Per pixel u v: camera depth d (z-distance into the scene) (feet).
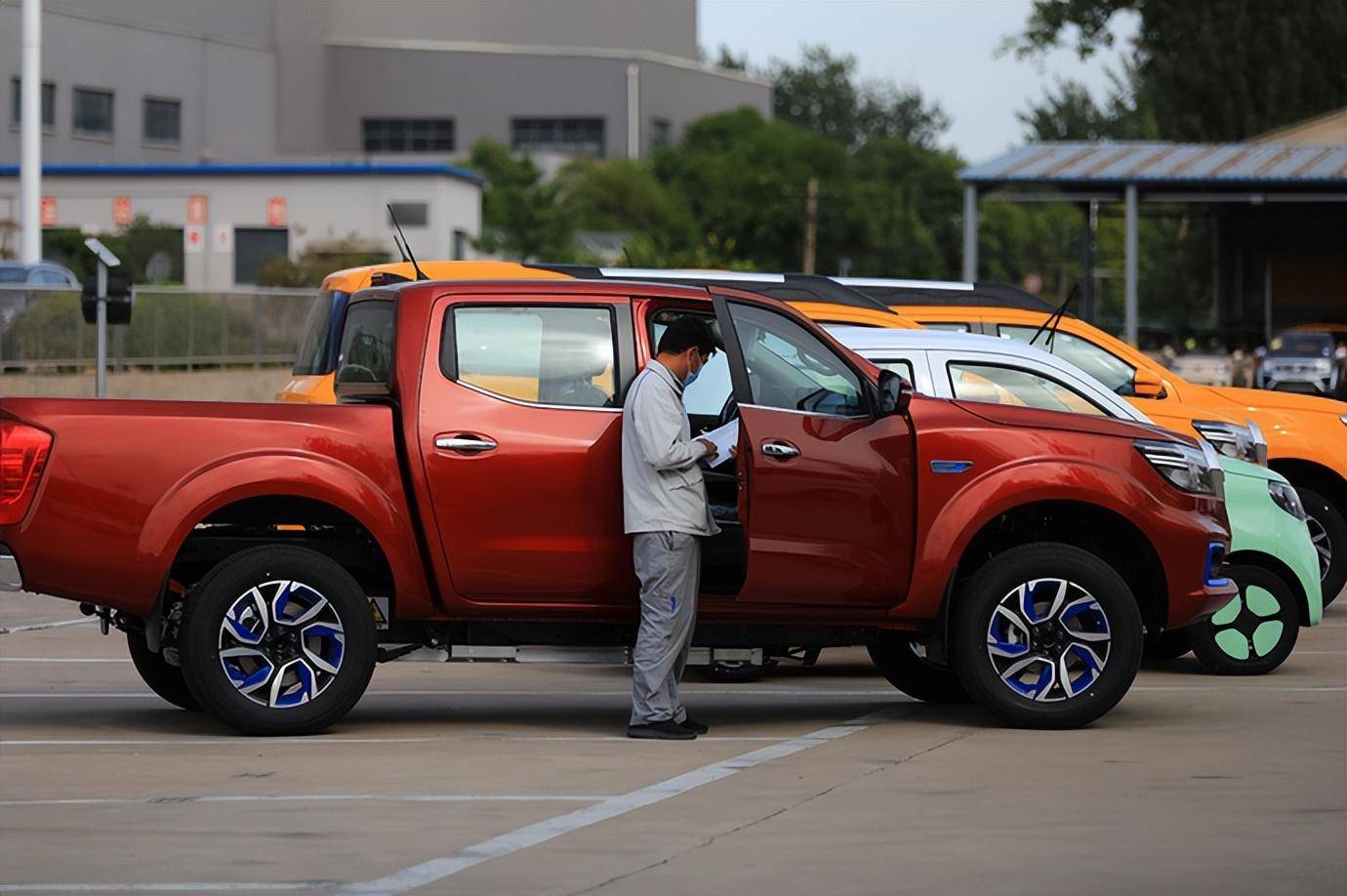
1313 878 29.14
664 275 65.21
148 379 160.56
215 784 36.88
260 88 367.86
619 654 44.01
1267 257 284.61
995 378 53.01
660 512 41.57
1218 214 285.64
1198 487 45.62
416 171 262.88
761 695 51.72
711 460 42.47
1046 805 34.91
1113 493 44.37
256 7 366.63
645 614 42.14
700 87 458.91
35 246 161.27
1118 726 44.86
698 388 47.03
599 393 43.04
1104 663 44.11
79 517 40.83
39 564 40.83
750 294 43.91
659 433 41.04
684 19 469.16
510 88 414.21
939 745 42.04
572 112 419.95
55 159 312.29
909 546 43.78
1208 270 325.42
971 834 32.40
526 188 331.36
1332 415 67.00
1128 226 215.51
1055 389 52.95
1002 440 44.14
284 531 43.93
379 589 44.83
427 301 42.78
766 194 421.18
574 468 42.55
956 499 43.83
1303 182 210.79
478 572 42.32
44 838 31.81
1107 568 44.01
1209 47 319.47
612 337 43.14
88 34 318.86
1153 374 63.67
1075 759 39.99
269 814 33.88
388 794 35.81
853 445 43.32
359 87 400.47
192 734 43.14
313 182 263.70
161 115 339.36
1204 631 55.11
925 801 35.27
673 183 419.33
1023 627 43.93
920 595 43.78
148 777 37.58
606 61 422.00
